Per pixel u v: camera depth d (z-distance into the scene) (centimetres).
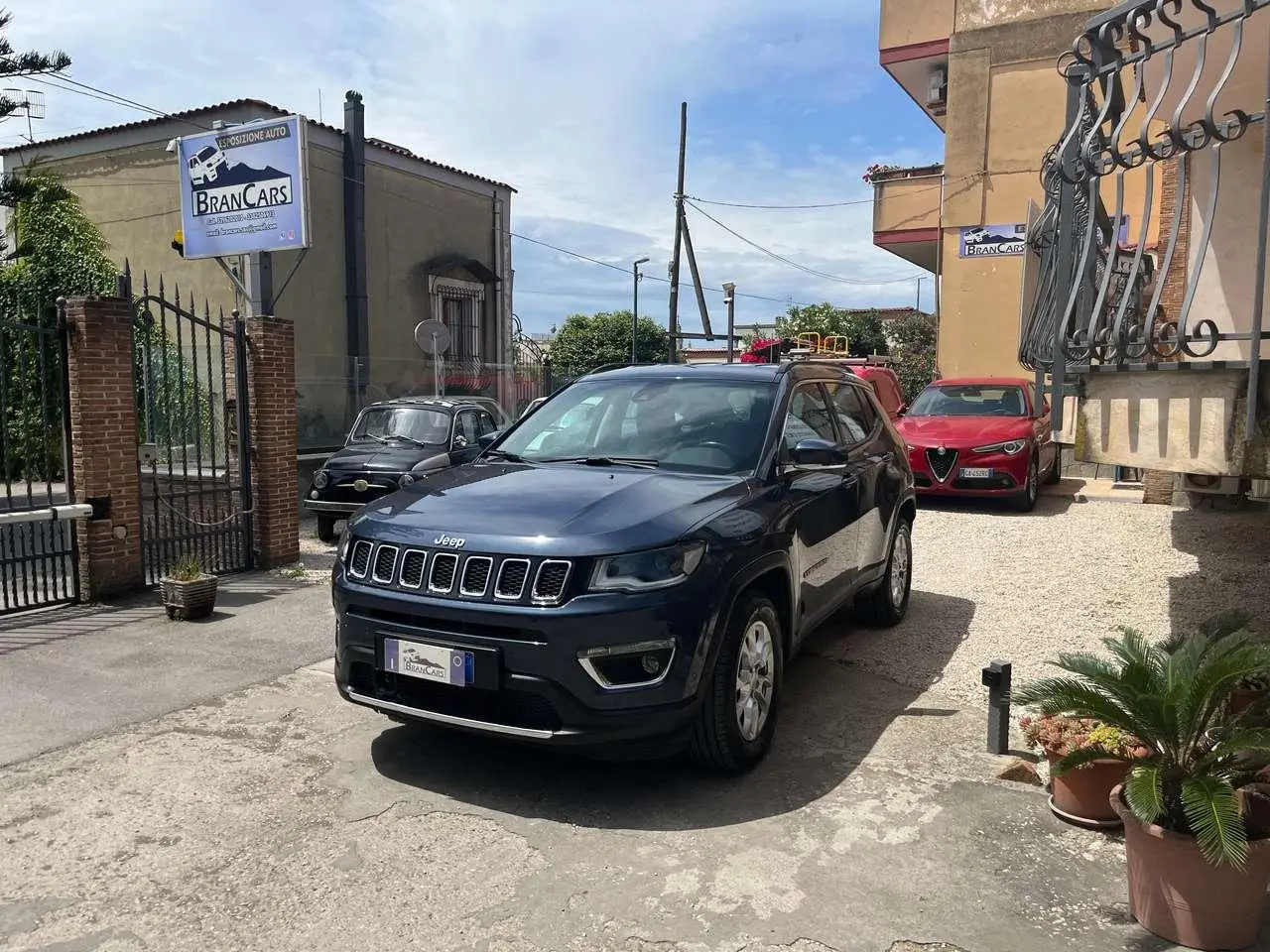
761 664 435
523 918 314
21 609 707
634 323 3647
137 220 1767
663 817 384
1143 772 309
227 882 336
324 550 1038
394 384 1883
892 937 305
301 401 1567
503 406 2106
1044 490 1332
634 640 368
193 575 696
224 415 895
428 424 1182
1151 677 326
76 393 725
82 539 736
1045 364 536
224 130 1099
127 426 753
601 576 370
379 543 409
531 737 371
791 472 491
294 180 1059
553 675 364
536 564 372
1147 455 427
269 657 596
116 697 522
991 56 1748
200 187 1129
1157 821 314
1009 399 1272
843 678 561
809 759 444
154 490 790
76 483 735
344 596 411
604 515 396
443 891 331
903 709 511
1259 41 534
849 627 672
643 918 314
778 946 300
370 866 346
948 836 371
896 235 2009
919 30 1895
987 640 637
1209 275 605
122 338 745
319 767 432
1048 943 303
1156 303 413
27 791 406
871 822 381
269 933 306
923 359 2905
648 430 517
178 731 473
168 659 592
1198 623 658
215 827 375
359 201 1847
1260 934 309
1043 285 536
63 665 578
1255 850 291
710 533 403
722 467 480
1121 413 439
